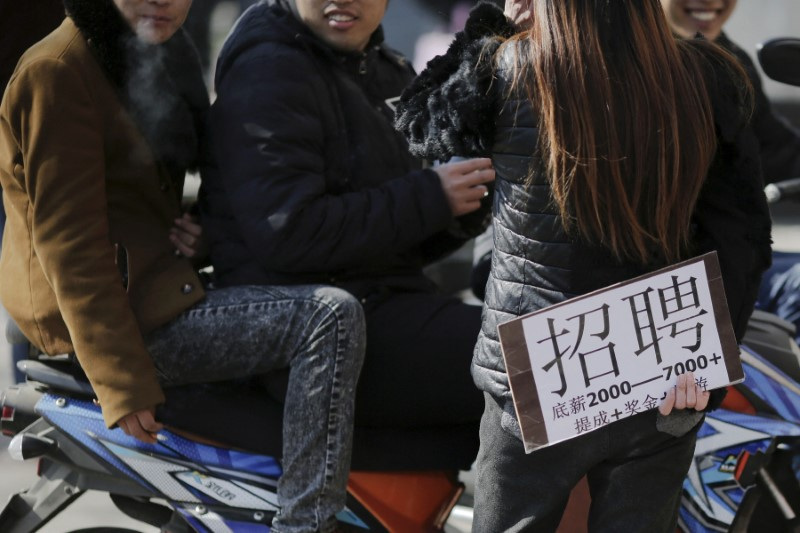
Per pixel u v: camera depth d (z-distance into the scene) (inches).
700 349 331.3
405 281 412.2
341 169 393.4
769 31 1233.4
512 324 323.6
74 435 393.7
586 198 315.6
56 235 359.6
